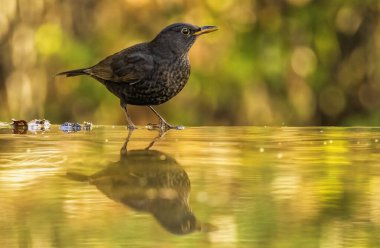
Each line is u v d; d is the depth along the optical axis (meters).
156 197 4.84
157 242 3.85
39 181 5.46
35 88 21.86
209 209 4.53
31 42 21.81
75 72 12.00
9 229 4.07
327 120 22.94
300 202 4.72
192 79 21.36
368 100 22.80
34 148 7.73
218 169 6.03
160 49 11.56
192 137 9.22
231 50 21.66
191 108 21.81
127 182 5.39
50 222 4.21
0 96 22.05
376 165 6.35
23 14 21.83
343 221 4.27
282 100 22.23
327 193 5.00
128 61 11.52
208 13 21.55
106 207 4.57
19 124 11.16
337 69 22.81
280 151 7.44
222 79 21.67
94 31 21.88
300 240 3.92
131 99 11.77
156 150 7.47
